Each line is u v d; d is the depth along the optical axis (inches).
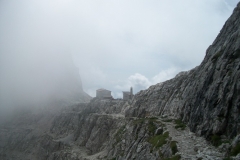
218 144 1306.6
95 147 4010.8
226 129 1342.3
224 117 1378.0
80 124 5398.6
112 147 3024.1
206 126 1544.0
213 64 1807.3
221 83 1552.7
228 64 1567.4
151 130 2164.1
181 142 1529.3
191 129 1771.7
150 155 1752.0
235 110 1302.9
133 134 2512.3
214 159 1132.5
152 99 3385.8
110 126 3988.7
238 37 1573.6
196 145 1419.8
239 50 1529.3
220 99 1485.0
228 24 1937.7
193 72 2615.7
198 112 1754.4
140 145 2112.5
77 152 4207.7
